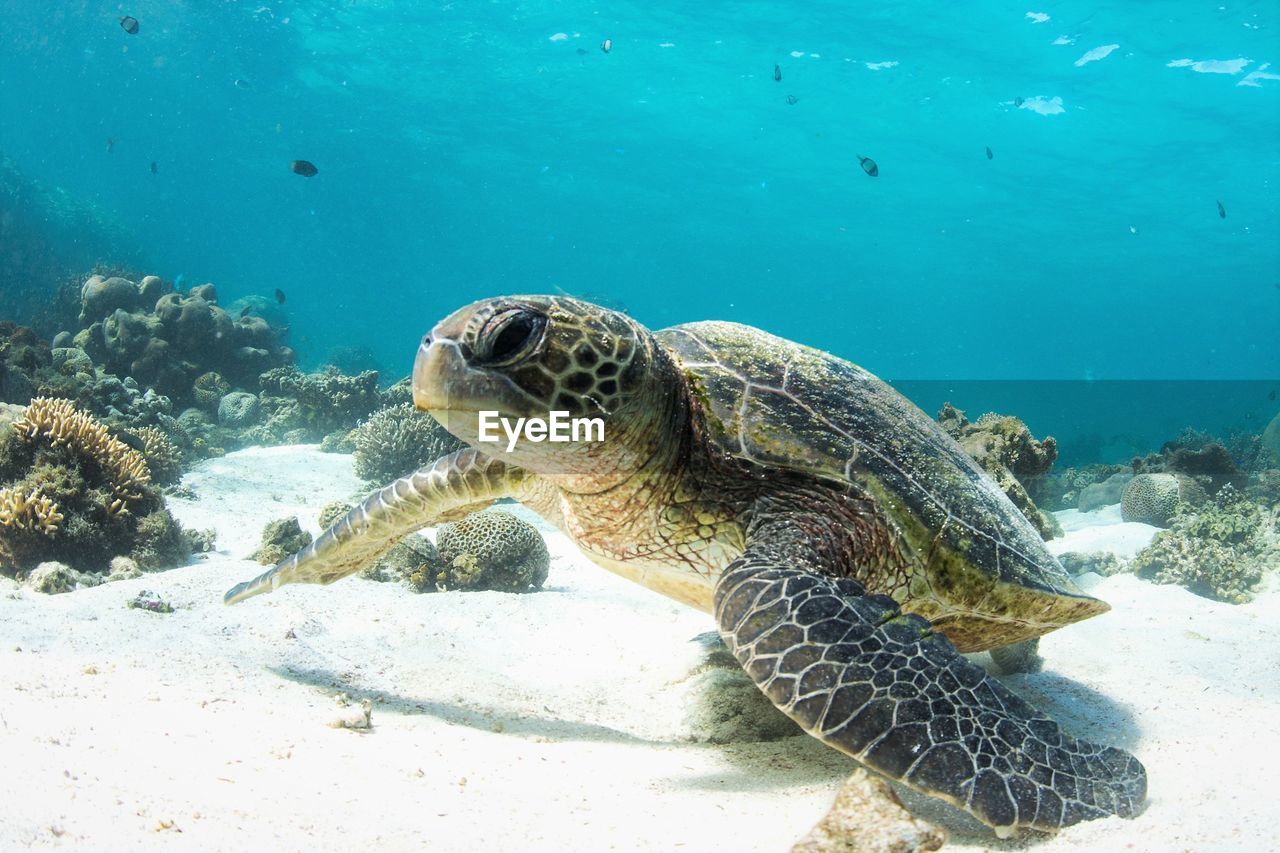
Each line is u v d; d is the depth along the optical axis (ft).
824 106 162.30
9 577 22.29
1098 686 16.40
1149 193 182.60
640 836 8.70
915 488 13.35
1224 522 29.94
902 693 9.25
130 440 36.58
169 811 7.45
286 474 43.83
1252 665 17.83
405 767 10.23
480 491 14.89
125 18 67.97
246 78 200.44
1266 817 8.92
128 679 12.21
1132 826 8.71
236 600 17.40
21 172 130.00
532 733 13.33
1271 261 244.63
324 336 224.33
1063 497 51.75
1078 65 129.49
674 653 18.10
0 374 43.04
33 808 6.84
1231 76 124.67
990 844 8.93
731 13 128.67
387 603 20.89
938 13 120.26
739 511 13.28
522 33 146.61
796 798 10.57
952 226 239.91
